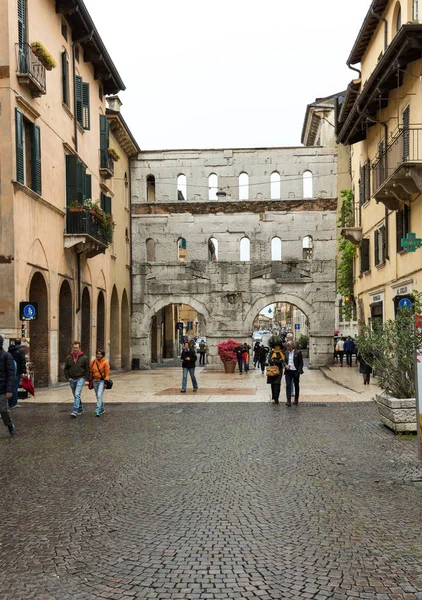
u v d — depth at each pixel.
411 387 12.84
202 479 8.93
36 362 22.70
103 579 5.30
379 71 21.45
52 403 18.53
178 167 38.91
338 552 5.88
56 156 23.97
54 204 23.50
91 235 25.53
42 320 22.62
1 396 12.66
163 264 38.47
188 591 5.05
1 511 7.40
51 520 7.02
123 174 37.25
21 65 19.98
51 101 23.33
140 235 38.88
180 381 28.06
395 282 23.31
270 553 5.88
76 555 5.89
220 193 38.50
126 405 18.27
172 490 8.32
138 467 9.75
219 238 38.47
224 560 5.71
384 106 24.16
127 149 37.91
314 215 38.06
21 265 19.88
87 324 28.67
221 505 7.57
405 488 8.28
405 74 20.58
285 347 18.06
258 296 37.88
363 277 30.11
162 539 6.32
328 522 6.82
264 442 11.83
